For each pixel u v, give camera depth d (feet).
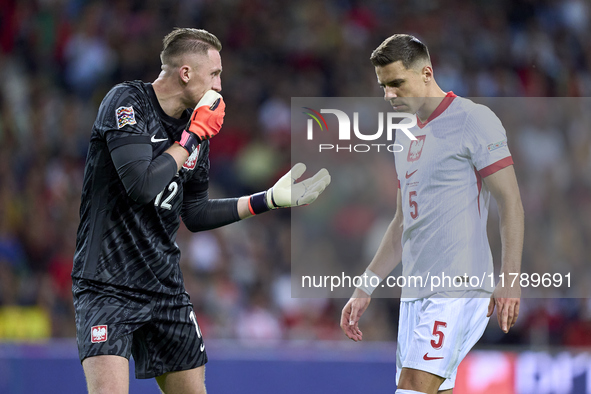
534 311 64.75
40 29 108.27
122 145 31.71
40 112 99.50
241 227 86.43
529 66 112.47
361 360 56.80
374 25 116.57
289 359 57.00
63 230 85.51
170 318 34.37
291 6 115.24
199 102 34.17
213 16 112.98
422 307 34.73
